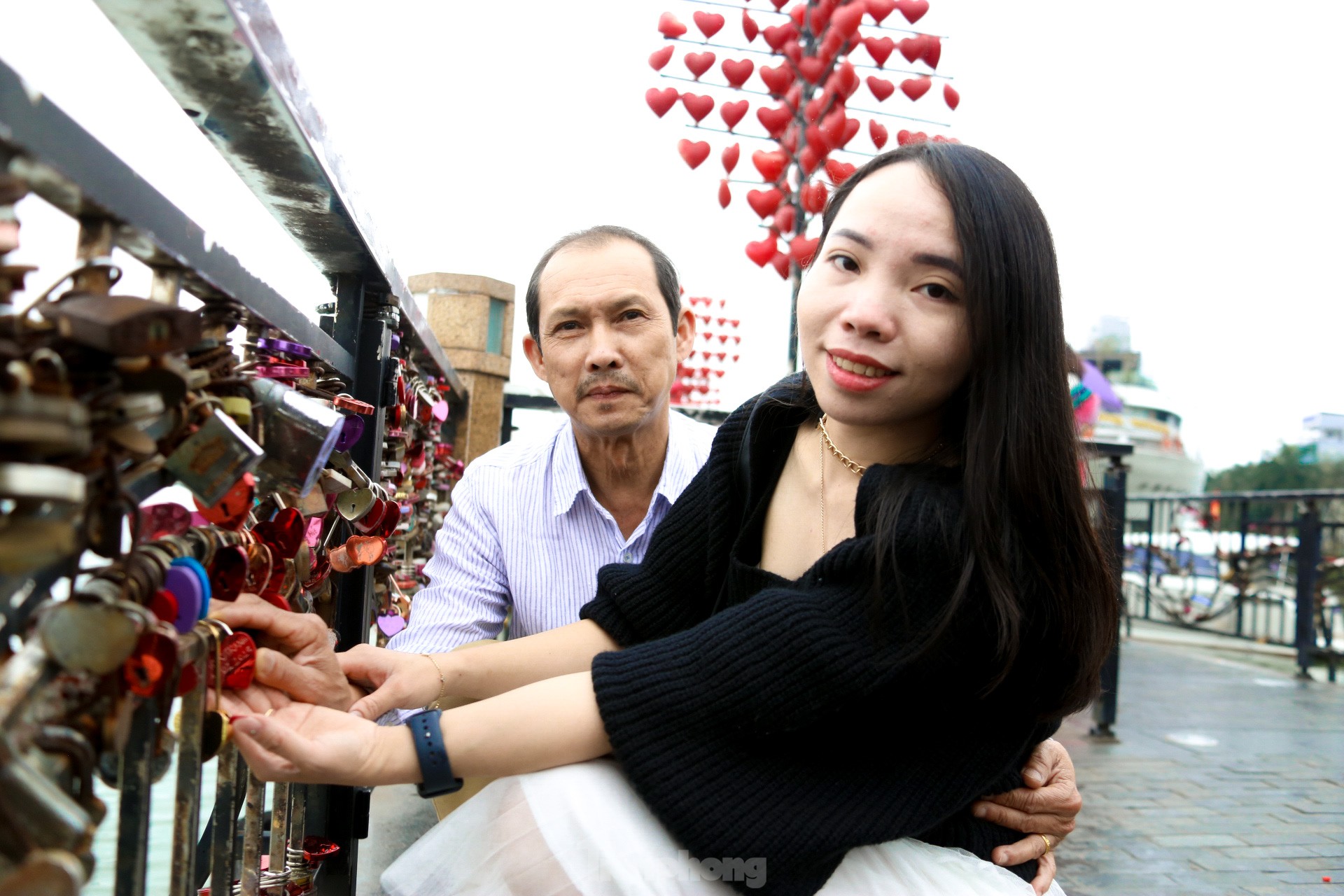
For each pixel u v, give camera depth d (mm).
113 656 553
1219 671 6816
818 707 1114
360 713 1172
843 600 1169
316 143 994
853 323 1182
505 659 1415
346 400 1278
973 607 1159
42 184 525
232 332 985
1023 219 1208
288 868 1357
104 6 689
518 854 1156
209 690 845
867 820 1135
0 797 474
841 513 1366
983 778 1229
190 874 810
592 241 1985
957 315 1186
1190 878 2871
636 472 2090
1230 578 8711
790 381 1525
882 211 1182
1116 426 15289
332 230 1271
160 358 611
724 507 1473
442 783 1078
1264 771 4070
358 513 1337
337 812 1554
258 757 970
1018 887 1244
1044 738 1377
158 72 795
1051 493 1196
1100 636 1247
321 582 1356
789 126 4242
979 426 1181
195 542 782
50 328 557
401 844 2354
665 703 1108
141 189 631
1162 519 9680
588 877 1121
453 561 2049
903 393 1209
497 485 2090
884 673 1128
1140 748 4414
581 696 1146
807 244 4000
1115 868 2930
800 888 1119
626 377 1941
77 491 474
